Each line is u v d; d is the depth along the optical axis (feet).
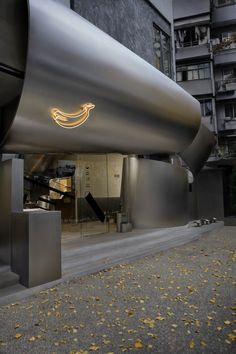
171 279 17.17
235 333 10.39
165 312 12.34
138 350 9.34
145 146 30.53
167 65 52.01
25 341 10.02
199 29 75.31
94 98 21.16
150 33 45.60
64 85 18.83
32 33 16.48
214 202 50.34
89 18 31.19
